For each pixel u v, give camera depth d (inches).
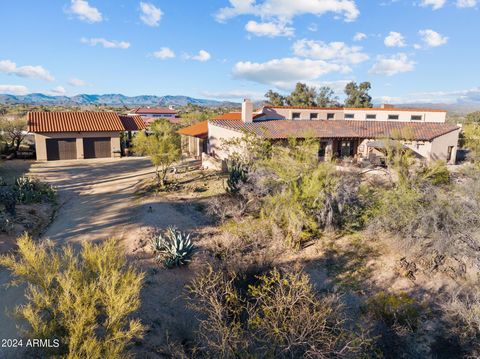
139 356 342.3
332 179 664.4
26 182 836.0
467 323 422.3
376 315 454.0
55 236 612.4
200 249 584.7
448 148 1261.1
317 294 485.4
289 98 3041.3
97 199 861.8
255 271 508.4
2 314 376.5
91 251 337.7
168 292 461.1
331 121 1332.4
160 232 635.5
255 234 623.8
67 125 1457.9
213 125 1270.9
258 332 345.1
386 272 549.6
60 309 275.0
